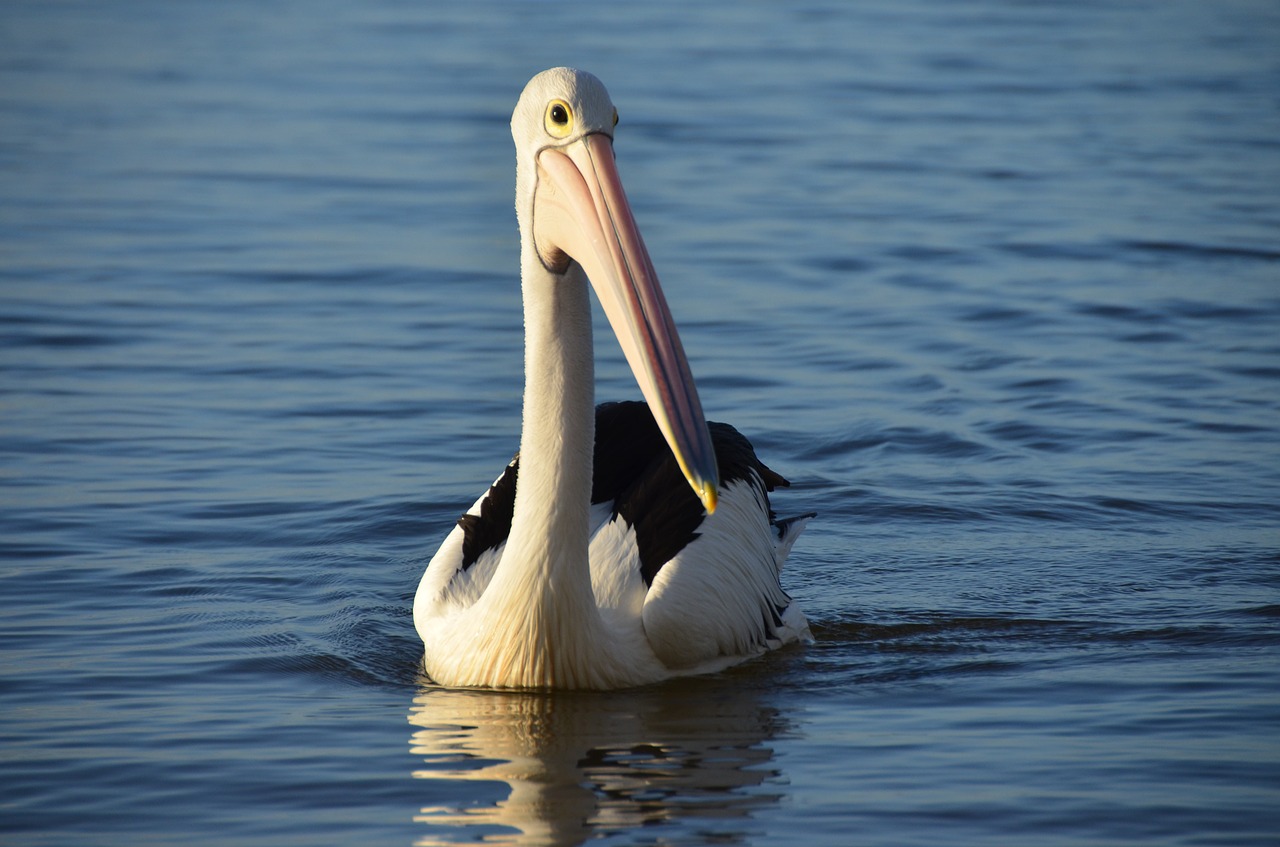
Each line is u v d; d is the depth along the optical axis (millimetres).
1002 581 11125
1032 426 14531
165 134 28531
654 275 7973
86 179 24859
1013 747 8070
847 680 9328
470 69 35375
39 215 22484
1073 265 20281
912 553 11766
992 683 9180
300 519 12164
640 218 22703
